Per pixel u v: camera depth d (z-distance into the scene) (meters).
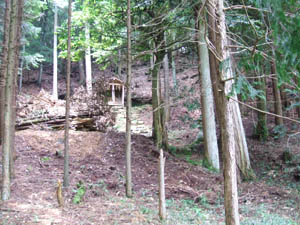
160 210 5.11
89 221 4.86
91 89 12.18
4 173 5.57
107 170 8.27
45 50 27.45
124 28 10.91
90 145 9.88
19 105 11.00
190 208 6.18
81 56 11.62
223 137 3.13
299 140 11.48
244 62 2.39
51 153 8.78
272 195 7.59
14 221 4.57
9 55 5.71
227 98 3.07
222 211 6.06
